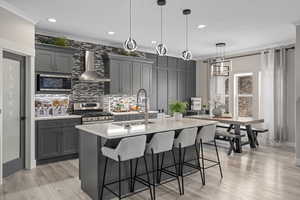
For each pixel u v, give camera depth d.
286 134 5.60
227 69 5.31
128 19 3.88
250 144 5.36
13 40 3.44
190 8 3.40
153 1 3.14
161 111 6.79
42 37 4.60
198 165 3.45
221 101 7.01
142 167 3.06
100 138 2.64
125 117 5.35
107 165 2.71
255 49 6.14
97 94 5.53
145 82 6.14
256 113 6.21
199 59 7.72
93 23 4.10
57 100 4.84
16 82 3.69
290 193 2.88
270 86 5.75
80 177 3.09
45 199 2.73
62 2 3.18
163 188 3.05
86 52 5.20
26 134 3.88
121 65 5.62
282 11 3.54
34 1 3.14
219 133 4.98
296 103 4.05
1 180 3.22
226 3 3.22
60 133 4.30
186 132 2.99
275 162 4.22
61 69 4.53
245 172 3.66
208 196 2.79
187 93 7.55
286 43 5.50
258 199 2.71
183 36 5.01
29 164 3.85
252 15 3.71
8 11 3.32
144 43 5.68
